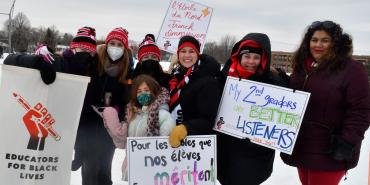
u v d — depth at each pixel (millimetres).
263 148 3268
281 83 3412
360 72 3012
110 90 3770
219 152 3422
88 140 3805
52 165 3195
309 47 3295
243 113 3275
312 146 3176
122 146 3486
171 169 3201
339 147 2994
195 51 3361
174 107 3350
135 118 3379
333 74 3080
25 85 3111
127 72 3842
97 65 3777
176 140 3080
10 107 3098
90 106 3764
